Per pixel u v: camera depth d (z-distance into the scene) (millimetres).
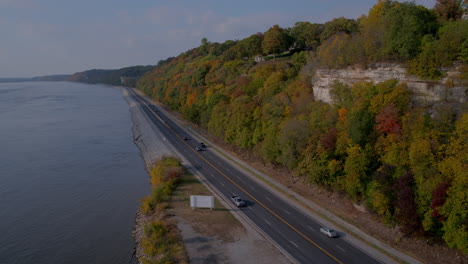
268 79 103688
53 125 164000
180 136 127500
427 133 50031
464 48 52219
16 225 65500
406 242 49906
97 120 180750
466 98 51562
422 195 47375
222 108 111000
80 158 108875
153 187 79375
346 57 70250
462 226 42625
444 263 44781
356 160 57500
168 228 57438
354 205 60781
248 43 155500
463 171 43031
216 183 77812
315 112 73062
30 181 88188
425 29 60812
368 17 81500
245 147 96812
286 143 73062
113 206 73750
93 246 57969
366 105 62062
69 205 74312
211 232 56219
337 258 47625
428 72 55562
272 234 54812
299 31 149500
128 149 121000
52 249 57219
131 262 52938
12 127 157375
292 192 70688
